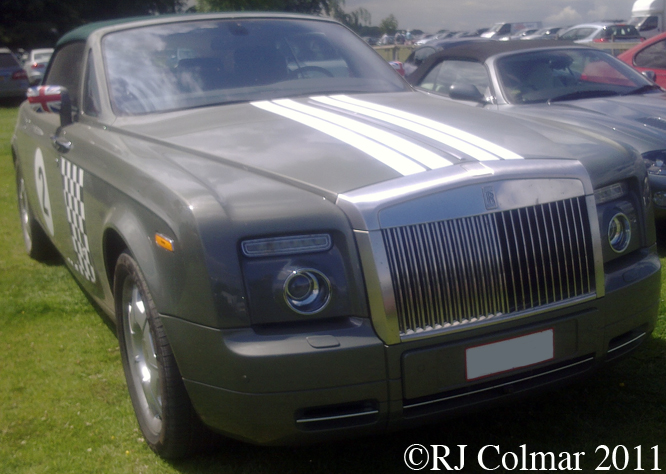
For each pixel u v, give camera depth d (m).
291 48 3.83
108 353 3.68
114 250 2.96
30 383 3.37
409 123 2.85
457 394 2.31
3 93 22.00
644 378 3.12
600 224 2.57
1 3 41.25
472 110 3.25
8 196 7.68
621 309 2.53
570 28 29.42
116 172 2.80
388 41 53.25
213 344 2.20
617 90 6.03
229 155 2.62
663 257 4.81
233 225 2.20
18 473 2.64
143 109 3.35
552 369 2.44
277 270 2.20
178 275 2.27
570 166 2.46
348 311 2.23
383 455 2.69
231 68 3.61
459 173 2.30
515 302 2.33
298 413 2.21
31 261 5.35
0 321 4.15
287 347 2.16
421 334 2.22
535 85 5.91
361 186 2.27
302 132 2.80
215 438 2.62
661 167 4.79
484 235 2.29
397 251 2.20
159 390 2.51
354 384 2.19
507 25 48.25
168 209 2.32
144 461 2.71
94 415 3.05
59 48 4.55
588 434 2.74
